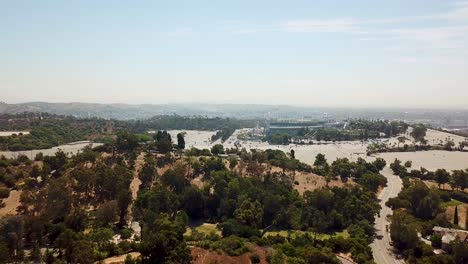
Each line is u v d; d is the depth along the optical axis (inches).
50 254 5689.0
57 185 7726.4
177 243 5753.0
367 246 7224.4
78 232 6579.7
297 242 7170.3
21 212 7401.6
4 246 5423.2
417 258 7047.2
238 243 6501.0
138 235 7258.9
